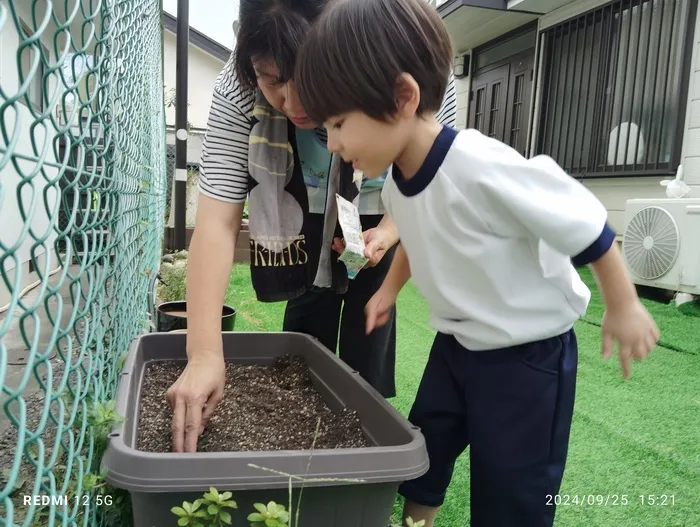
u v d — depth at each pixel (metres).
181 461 0.82
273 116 1.38
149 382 1.47
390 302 1.36
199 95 9.44
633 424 1.83
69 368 0.75
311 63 0.95
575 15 5.08
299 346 1.66
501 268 1.01
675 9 3.99
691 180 3.82
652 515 1.33
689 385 2.18
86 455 0.95
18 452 0.54
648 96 4.25
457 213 1.00
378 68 0.91
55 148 0.71
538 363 1.04
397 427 1.05
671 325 2.97
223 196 1.30
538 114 5.59
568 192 0.98
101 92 0.93
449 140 1.00
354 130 0.96
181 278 3.15
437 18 0.99
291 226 1.44
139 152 1.84
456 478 1.51
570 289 1.06
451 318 1.12
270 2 1.08
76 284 0.80
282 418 1.29
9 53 2.15
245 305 3.39
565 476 1.50
